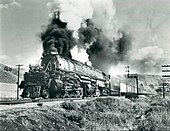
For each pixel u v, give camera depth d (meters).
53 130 12.74
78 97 20.91
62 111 15.41
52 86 19.19
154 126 14.97
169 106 19.50
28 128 11.70
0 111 12.49
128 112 19.45
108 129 15.12
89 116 16.52
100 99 20.09
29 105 15.23
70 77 20.64
